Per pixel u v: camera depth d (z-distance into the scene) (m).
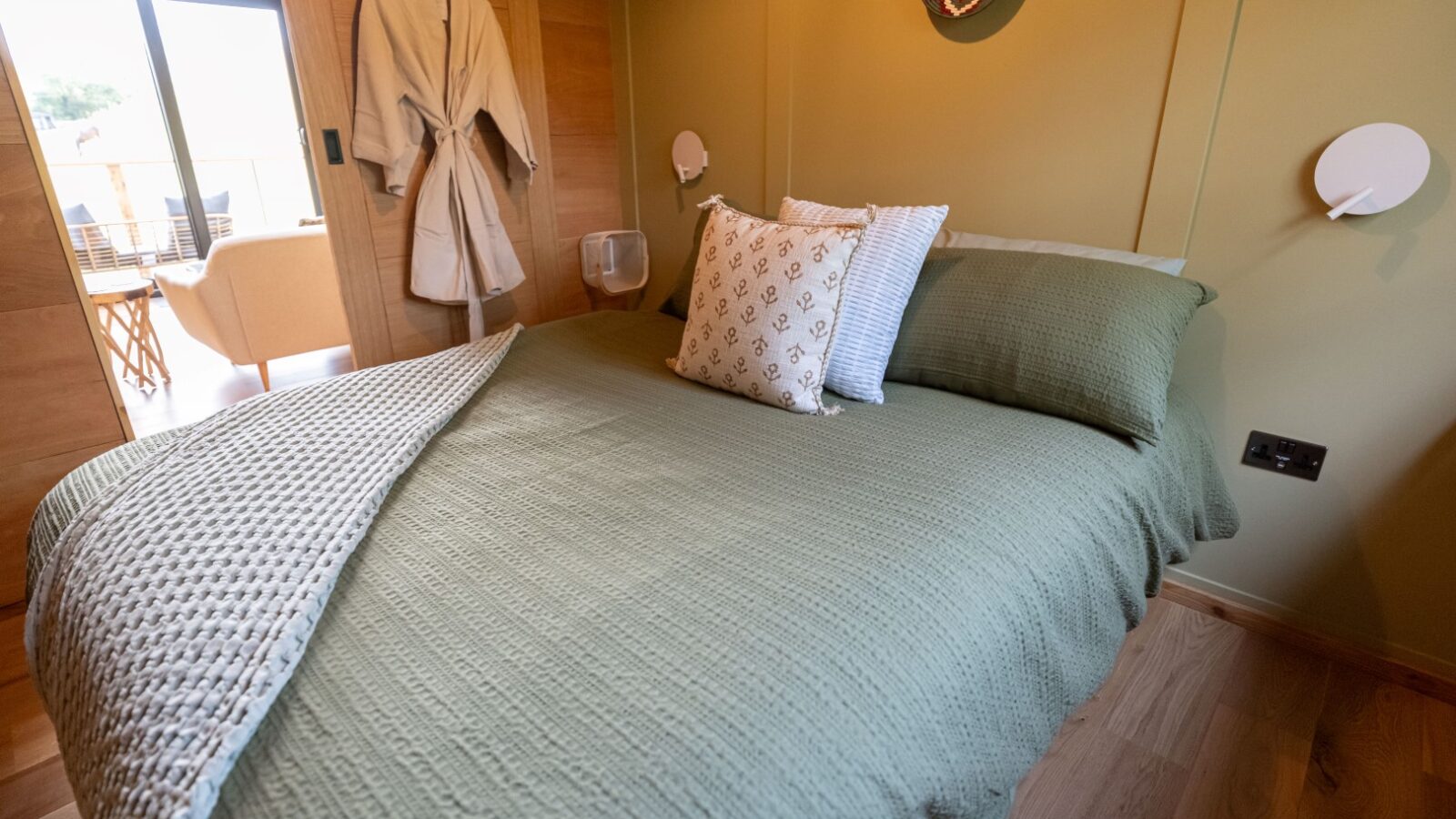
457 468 1.28
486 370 1.69
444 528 1.08
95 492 1.19
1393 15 1.32
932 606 0.89
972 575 0.95
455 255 2.41
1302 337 1.57
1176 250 1.68
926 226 1.57
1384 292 1.45
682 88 2.59
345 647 0.84
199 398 3.40
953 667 0.84
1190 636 1.74
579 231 2.88
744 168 2.51
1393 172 1.37
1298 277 1.54
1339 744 1.43
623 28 2.68
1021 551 1.02
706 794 0.64
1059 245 1.73
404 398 1.52
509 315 2.76
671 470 1.25
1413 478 1.51
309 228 3.41
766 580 0.93
